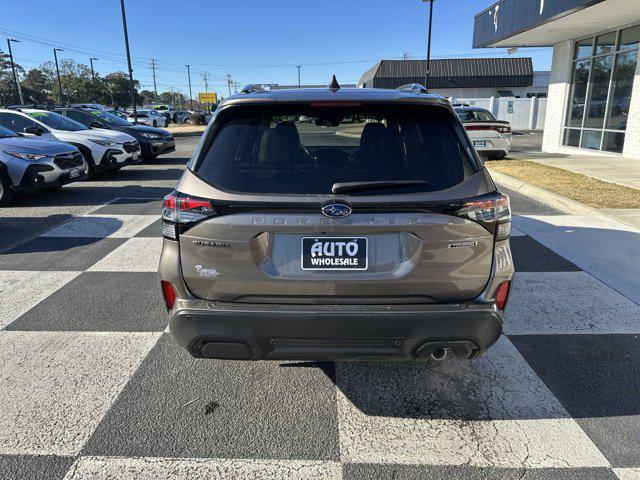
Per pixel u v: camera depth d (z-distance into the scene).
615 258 5.26
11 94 77.50
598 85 14.11
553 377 3.09
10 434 2.54
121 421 2.65
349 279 2.30
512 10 14.20
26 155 8.05
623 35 12.88
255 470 2.30
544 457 2.38
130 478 2.25
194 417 2.69
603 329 3.71
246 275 2.33
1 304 4.16
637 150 12.49
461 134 2.52
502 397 2.88
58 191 9.48
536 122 33.38
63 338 3.57
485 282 2.40
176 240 2.39
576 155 14.54
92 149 10.71
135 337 3.59
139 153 11.95
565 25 12.92
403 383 3.03
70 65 92.00
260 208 2.27
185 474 2.28
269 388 2.97
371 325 2.29
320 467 2.33
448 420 2.67
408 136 2.49
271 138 2.46
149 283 4.63
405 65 46.97
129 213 7.55
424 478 2.26
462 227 2.30
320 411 2.75
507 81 46.75
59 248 5.75
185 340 2.41
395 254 2.31
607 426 2.61
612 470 2.30
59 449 2.43
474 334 2.35
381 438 2.53
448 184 2.34
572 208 7.50
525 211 7.53
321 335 2.32
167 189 9.73
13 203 8.30
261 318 2.30
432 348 2.37
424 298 2.35
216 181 2.37
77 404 2.79
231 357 2.46
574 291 4.42
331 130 2.58
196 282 2.39
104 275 4.85
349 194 2.27
